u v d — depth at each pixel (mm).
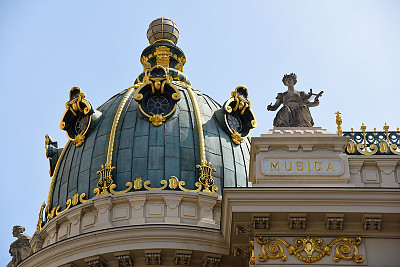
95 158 47594
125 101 50438
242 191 33688
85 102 49719
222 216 38188
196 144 47812
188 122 48875
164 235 42812
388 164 35500
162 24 57688
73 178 47875
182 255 42656
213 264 42781
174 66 56281
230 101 50062
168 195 44906
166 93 49812
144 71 55031
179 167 46594
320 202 33375
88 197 46344
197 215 44875
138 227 42969
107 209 44688
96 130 49344
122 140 47844
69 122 50594
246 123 50906
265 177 35188
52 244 44281
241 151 49344
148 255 42594
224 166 47625
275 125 38344
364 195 33375
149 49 56875
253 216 33500
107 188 45656
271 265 32969
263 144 35906
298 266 32906
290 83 39375
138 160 46750
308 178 35125
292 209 33312
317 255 33062
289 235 33562
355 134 36594
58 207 47312
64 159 50406
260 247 33344
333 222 33250
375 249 33250
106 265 43062
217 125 49719
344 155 35625
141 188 45469
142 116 48969
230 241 36438
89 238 43219
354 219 33438
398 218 33281
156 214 44438
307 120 38219
